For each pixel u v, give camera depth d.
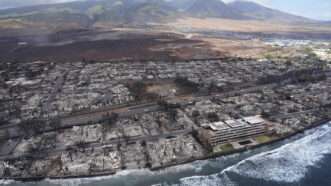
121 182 154.38
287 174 158.75
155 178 157.12
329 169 161.75
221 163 170.38
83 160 172.12
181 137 196.88
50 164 170.12
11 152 183.50
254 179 155.12
